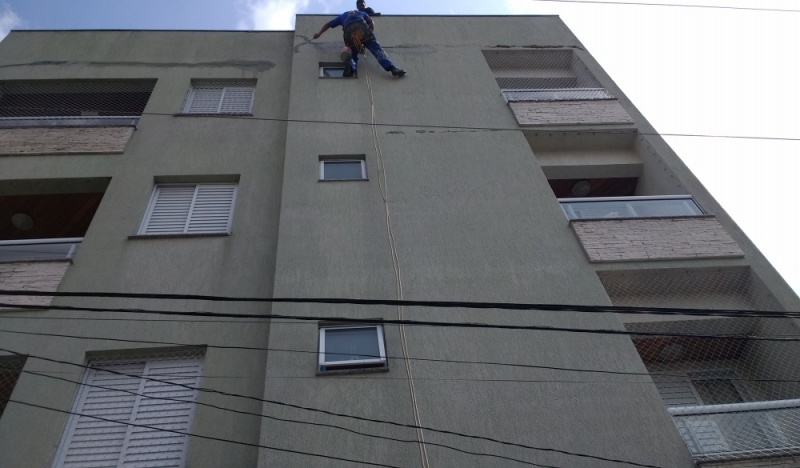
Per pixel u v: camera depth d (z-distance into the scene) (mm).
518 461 5625
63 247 8016
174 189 9383
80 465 6004
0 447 5887
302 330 6742
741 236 8461
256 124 10594
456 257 7746
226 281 7707
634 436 5887
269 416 5879
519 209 8547
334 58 11961
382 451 5660
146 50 12492
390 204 8484
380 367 6422
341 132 9906
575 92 11344
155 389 6637
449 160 9391
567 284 7480
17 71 11547
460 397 6168
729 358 7953
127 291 7477
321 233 7953
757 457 5719
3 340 6766
